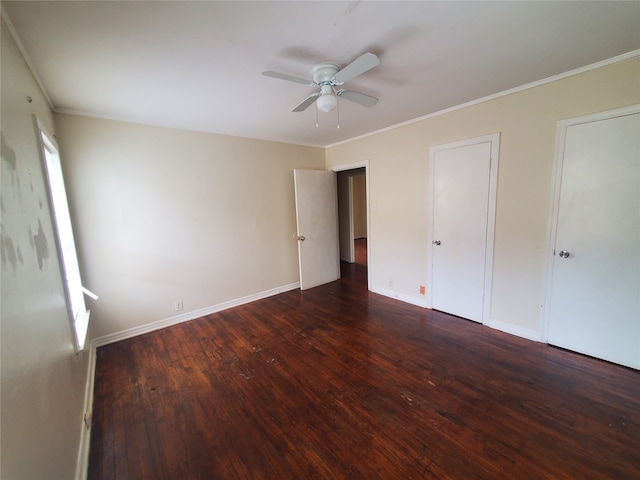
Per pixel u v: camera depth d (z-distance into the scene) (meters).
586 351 2.36
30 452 0.92
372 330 3.01
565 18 1.50
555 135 2.34
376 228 4.05
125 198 2.95
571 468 1.42
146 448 1.65
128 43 1.58
